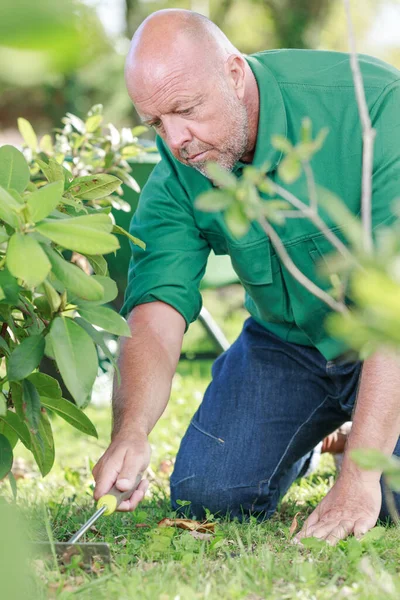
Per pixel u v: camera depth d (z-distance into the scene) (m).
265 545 1.83
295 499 2.76
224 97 2.11
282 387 2.61
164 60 2.04
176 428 4.04
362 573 1.51
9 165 1.62
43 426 1.76
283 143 0.98
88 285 1.39
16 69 0.45
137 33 2.13
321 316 2.42
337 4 10.20
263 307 2.53
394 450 2.32
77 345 1.46
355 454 0.96
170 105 2.07
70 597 1.36
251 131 2.27
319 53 2.42
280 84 2.31
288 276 2.39
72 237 1.32
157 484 2.84
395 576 1.55
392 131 2.24
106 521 2.16
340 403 2.56
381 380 2.06
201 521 2.37
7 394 1.82
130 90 2.13
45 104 9.28
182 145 2.13
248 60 2.30
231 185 1.00
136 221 2.54
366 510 1.97
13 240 1.30
